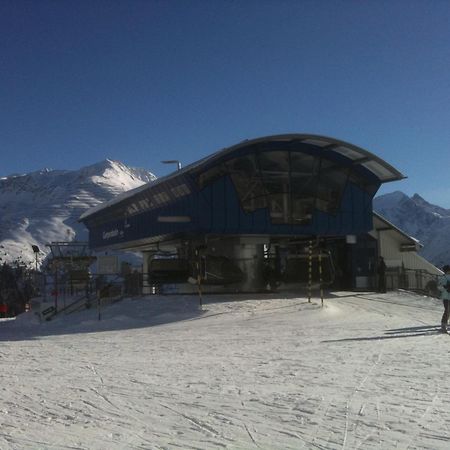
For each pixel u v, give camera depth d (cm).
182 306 2247
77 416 677
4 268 7362
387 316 1994
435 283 3131
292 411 675
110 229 4088
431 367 954
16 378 944
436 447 529
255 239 2942
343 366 977
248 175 2706
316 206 2877
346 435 573
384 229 3334
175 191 2817
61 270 4431
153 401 744
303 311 2014
